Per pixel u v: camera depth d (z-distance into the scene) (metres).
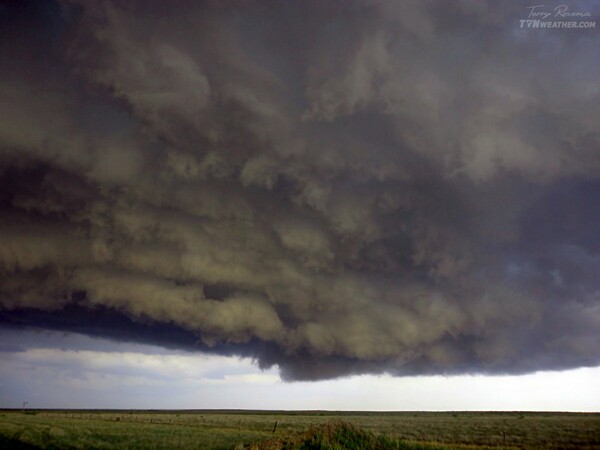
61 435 35.12
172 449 30.77
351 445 27.72
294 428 54.34
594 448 30.50
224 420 73.94
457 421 65.81
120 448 30.14
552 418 70.38
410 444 30.55
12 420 49.34
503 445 33.38
